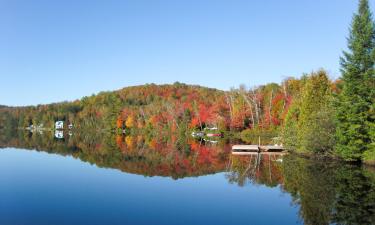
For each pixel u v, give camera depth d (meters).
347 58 34.66
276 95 91.94
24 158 41.66
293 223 15.72
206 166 34.66
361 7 34.19
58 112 174.38
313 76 46.19
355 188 22.28
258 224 15.63
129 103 160.62
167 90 169.25
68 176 28.33
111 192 22.30
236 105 97.00
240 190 22.86
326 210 17.47
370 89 33.00
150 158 42.31
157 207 18.58
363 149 33.91
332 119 36.59
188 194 21.80
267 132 86.06
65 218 16.47
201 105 110.06
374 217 16.16
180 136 100.19
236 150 50.62
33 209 18.06
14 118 180.50
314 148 38.41
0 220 16.06
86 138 94.50
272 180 26.16
